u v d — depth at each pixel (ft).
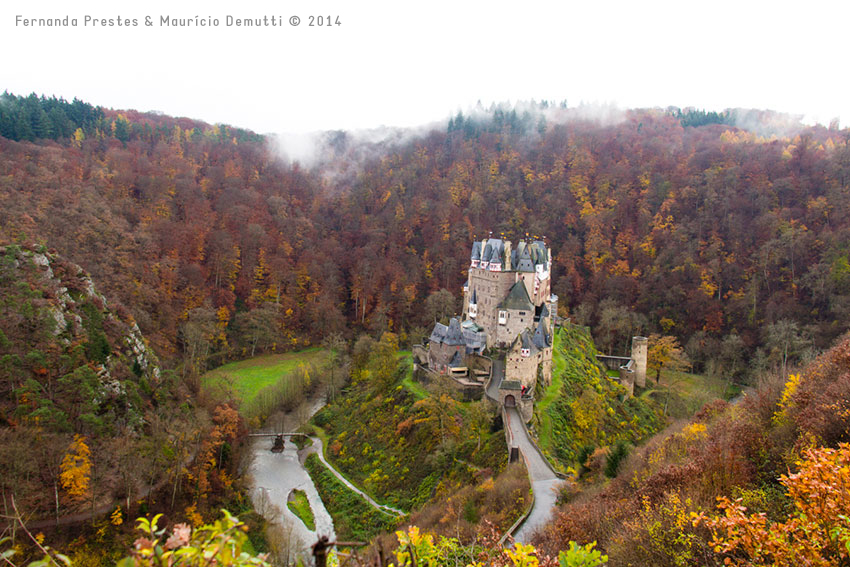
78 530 223.30
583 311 606.55
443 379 357.00
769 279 587.68
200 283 570.46
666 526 93.81
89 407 268.00
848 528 53.93
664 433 239.71
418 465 312.09
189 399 360.89
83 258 472.44
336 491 312.09
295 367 498.69
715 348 536.01
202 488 274.36
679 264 635.66
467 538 153.07
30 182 546.26
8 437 225.97
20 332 285.64
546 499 203.72
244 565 31.40
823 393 125.29
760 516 60.08
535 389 340.80
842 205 611.06
